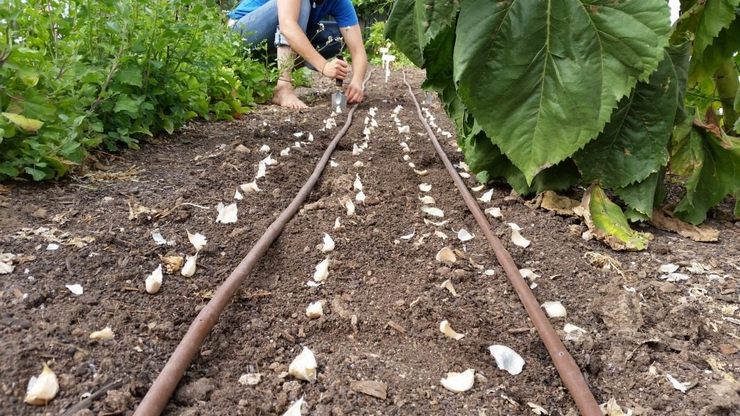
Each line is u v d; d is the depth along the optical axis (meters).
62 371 1.40
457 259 2.27
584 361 1.66
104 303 1.72
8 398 1.29
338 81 7.32
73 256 1.95
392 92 7.71
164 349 1.58
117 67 3.21
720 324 1.89
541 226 2.63
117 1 3.20
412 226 2.58
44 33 3.01
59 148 2.51
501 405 1.47
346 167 3.46
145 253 2.06
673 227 2.71
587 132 2.28
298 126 4.61
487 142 2.92
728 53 2.81
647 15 2.13
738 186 2.64
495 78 2.30
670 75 2.42
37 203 2.35
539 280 2.14
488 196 2.96
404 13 2.63
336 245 2.32
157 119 3.74
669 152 2.69
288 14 5.54
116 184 2.72
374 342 1.71
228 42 5.35
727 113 3.17
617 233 2.49
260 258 2.16
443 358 1.66
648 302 2.00
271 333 1.72
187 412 1.34
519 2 2.24
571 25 2.22
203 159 3.31
